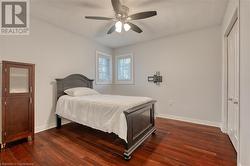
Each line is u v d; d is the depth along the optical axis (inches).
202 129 124.2
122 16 91.1
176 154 83.0
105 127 90.1
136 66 184.5
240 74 65.6
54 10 104.4
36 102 118.9
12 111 93.1
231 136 99.6
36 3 95.2
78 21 122.9
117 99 108.0
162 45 162.7
